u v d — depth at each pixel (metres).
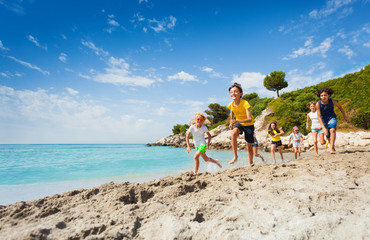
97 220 1.77
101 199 2.34
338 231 1.54
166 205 2.14
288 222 1.72
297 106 22.14
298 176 3.07
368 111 15.14
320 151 10.67
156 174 6.30
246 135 4.45
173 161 10.34
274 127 7.22
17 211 1.92
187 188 2.61
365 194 2.26
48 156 15.47
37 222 1.72
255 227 1.66
